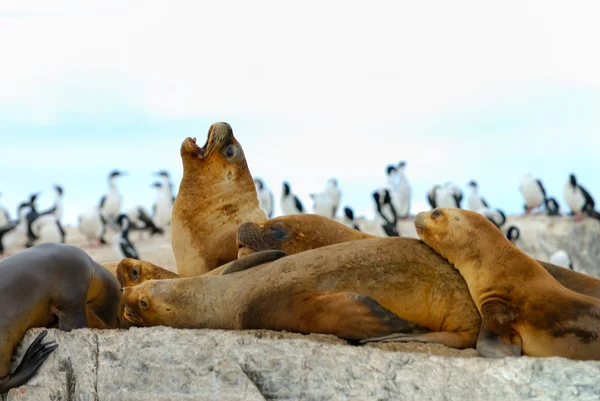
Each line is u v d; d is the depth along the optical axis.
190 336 21.53
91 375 21.69
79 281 22.73
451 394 19.66
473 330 21.45
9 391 21.66
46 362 21.89
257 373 20.86
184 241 27.55
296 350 20.80
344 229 25.17
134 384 21.38
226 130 27.64
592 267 90.69
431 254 22.31
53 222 99.06
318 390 20.42
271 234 24.95
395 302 21.64
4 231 104.25
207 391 20.88
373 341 20.91
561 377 19.28
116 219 104.81
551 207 109.25
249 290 22.17
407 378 20.02
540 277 21.03
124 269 25.62
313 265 22.11
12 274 21.92
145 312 23.19
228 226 27.31
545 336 20.17
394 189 120.94
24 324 21.86
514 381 19.41
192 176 27.69
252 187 28.22
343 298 20.91
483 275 21.36
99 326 24.61
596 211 97.25
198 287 22.89
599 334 19.86
